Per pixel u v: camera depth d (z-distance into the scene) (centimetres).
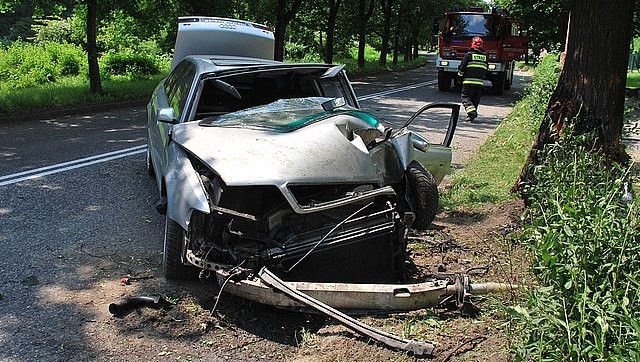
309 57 3672
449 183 840
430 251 562
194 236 448
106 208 677
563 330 319
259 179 438
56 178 792
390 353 376
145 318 427
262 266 432
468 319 418
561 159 570
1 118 1271
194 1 1944
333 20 2983
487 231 622
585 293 312
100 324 419
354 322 392
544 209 497
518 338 361
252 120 536
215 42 1106
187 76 666
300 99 596
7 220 623
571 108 642
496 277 486
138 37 2444
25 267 509
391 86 2577
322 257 446
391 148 567
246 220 439
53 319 423
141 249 559
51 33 3425
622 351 295
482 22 2236
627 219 369
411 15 4959
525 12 2542
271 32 1168
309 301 399
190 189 453
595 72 628
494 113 1712
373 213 462
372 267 457
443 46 2267
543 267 368
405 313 424
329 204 437
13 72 2148
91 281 487
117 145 1038
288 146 468
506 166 939
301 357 385
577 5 636
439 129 1352
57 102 1476
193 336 410
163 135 602
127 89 1770
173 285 484
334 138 483
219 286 459
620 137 638
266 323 431
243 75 659
